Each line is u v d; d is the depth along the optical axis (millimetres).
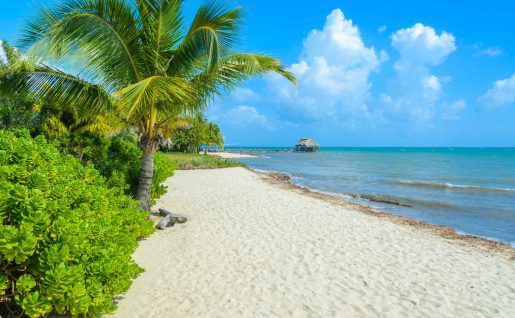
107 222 3916
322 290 4699
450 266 5914
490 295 4762
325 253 6297
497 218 12320
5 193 2547
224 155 73125
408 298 4566
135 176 8742
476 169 38062
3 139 3404
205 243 6684
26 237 2320
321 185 21984
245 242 6836
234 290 4598
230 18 6617
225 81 7598
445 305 4402
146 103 6555
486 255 6734
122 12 6211
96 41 6113
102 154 9062
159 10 6637
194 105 7562
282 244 6773
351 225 8680
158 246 6418
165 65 7090
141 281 4773
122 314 3830
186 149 53062
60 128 8469
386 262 5953
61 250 2500
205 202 11445
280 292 4586
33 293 2492
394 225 9000
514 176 29172
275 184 18094
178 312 3943
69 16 5746
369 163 50812
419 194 18234
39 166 3566
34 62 5766
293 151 123750
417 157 76750
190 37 6703
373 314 4090
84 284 2795
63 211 2922
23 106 8023
